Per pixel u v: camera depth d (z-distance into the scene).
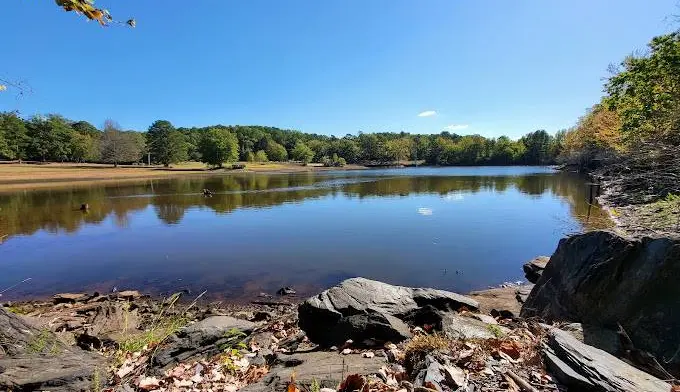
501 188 39.12
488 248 15.16
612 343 4.10
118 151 88.75
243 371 4.42
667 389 2.79
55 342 4.52
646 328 4.06
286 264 13.56
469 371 3.21
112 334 6.32
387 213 24.05
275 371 3.88
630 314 4.28
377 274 12.24
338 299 5.52
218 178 64.62
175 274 12.73
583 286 4.89
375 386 3.10
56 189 42.69
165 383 4.09
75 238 18.47
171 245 16.78
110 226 21.41
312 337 5.39
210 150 94.56
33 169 69.56
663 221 7.04
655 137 10.79
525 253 14.41
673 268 4.11
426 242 16.28
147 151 100.31
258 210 26.42
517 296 8.73
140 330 6.90
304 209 26.55
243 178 64.69
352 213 24.34
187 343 5.11
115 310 7.71
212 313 9.06
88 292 11.26
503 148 129.12
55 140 86.25
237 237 18.16
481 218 21.66
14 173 60.31
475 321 5.17
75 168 77.25
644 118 20.00
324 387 3.26
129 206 29.05
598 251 4.95
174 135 98.50
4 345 4.01
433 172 85.00
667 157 9.93
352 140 155.88
